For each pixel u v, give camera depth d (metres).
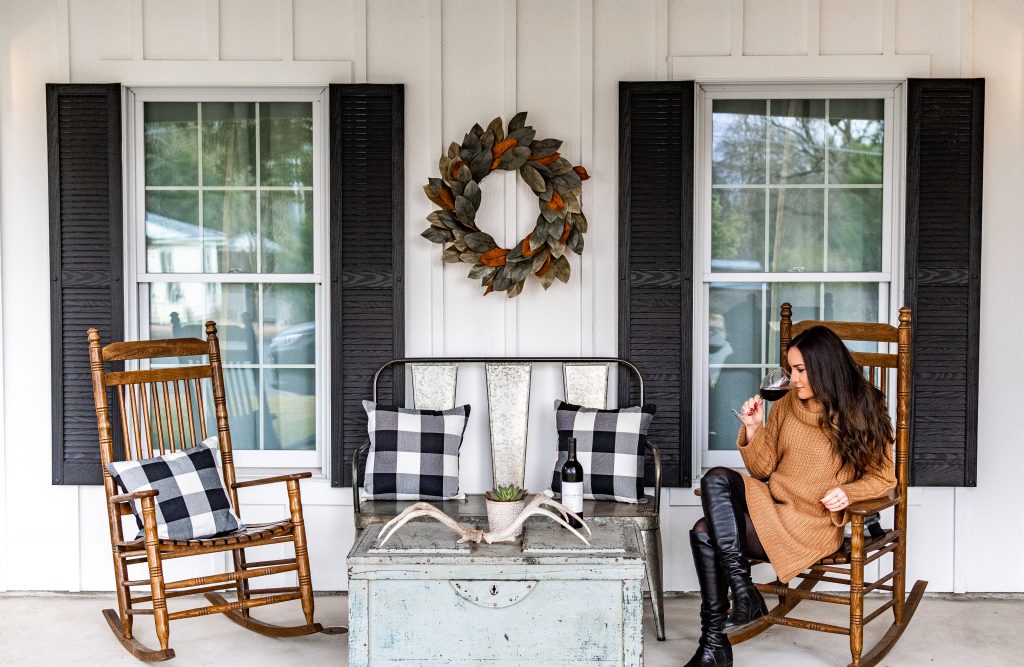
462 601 2.71
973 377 3.96
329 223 4.04
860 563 3.06
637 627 2.70
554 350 4.09
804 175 4.12
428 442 3.83
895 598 3.47
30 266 4.07
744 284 4.16
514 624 2.71
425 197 4.07
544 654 2.71
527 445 4.09
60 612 3.83
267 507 4.10
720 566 3.04
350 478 4.05
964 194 3.96
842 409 3.09
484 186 4.06
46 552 4.07
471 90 4.07
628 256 4.00
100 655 3.34
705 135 4.10
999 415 4.04
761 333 4.16
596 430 3.80
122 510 3.46
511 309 4.08
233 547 3.29
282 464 4.18
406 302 4.07
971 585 4.04
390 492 3.79
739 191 4.13
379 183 4.01
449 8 4.06
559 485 3.78
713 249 4.14
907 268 3.98
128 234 4.09
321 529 4.09
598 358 4.02
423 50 4.06
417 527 3.10
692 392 4.02
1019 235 4.02
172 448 3.63
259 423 4.20
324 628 3.53
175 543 3.20
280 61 4.05
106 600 3.99
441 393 4.01
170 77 4.04
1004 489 4.04
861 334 3.62
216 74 4.05
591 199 4.07
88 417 4.03
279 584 4.12
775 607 3.66
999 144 4.01
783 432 3.22
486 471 4.10
